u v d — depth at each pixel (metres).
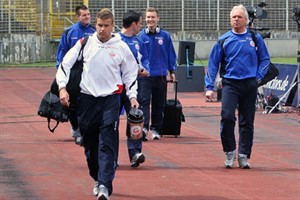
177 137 22.12
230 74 16.62
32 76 50.31
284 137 22.81
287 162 18.17
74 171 16.44
